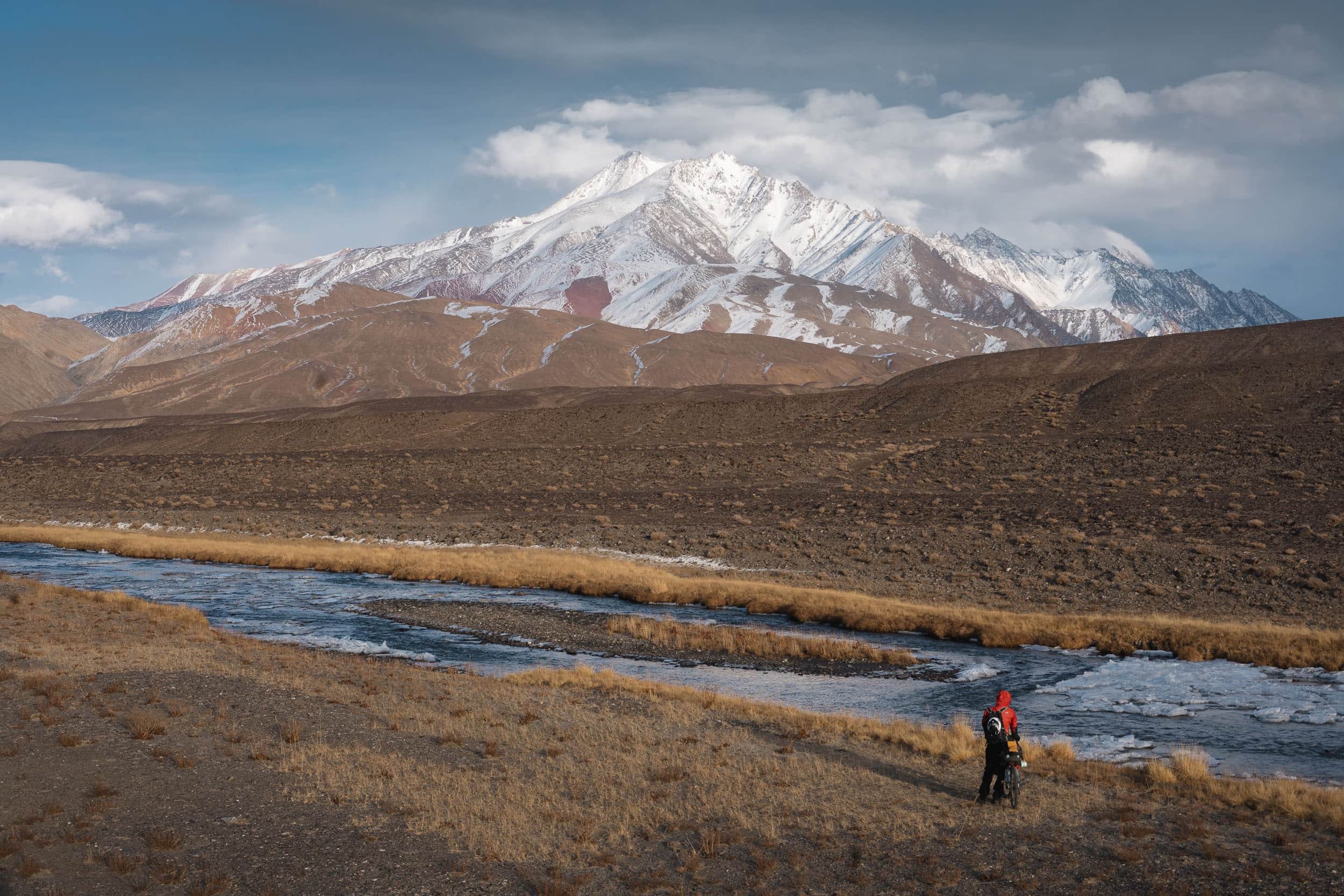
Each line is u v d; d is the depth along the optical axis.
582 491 78.94
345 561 53.81
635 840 13.34
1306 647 29.59
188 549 59.44
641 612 40.41
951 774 16.98
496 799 14.85
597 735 19.23
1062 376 104.62
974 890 11.60
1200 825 13.80
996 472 73.25
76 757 16.08
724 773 16.53
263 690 21.91
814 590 43.50
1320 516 51.81
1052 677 28.11
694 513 68.31
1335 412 76.94
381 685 23.53
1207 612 38.38
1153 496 60.69
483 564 52.06
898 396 106.94
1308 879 11.71
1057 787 16.17
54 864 11.78
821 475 78.44
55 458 107.69
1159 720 22.38
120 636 28.50
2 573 44.25
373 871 12.01
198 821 13.52
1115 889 11.54
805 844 13.15
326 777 15.69
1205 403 87.44
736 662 30.78
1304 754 19.12
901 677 28.48
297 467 94.88
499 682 25.33
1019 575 47.19
